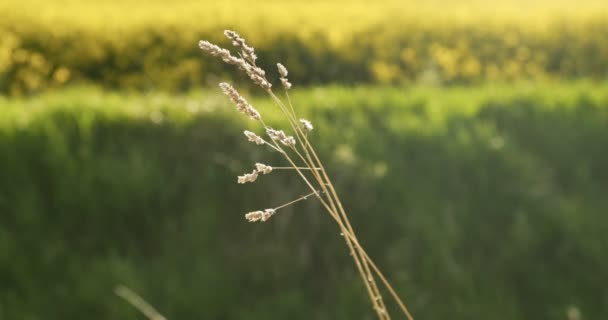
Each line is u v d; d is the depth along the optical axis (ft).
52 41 45.88
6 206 21.58
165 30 47.78
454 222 22.61
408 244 21.68
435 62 45.52
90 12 56.13
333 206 5.15
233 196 22.31
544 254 22.66
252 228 21.83
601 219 23.77
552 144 26.18
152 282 20.44
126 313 19.36
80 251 21.26
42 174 22.30
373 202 22.09
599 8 55.57
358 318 20.11
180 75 43.32
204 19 50.85
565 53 49.52
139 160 22.70
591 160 26.14
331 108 25.68
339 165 22.39
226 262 21.27
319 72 45.98
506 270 22.17
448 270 21.25
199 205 22.16
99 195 22.03
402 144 24.67
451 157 24.32
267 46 45.78
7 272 20.30
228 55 4.88
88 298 19.77
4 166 22.21
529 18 51.26
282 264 21.25
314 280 21.18
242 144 22.94
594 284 22.03
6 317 19.36
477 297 21.11
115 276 20.21
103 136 23.27
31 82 41.88
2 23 46.96
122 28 47.93
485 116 26.89
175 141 23.24
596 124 26.94
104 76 45.14
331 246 21.47
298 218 21.79
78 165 22.45
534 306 21.66
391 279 20.92
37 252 20.83
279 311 20.24
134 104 24.67
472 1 66.08
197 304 20.08
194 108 23.94
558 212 23.38
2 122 23.18
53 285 20.27
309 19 53.36
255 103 25.86
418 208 22.40
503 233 22.99
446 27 49.85
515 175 24.29
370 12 57.11
